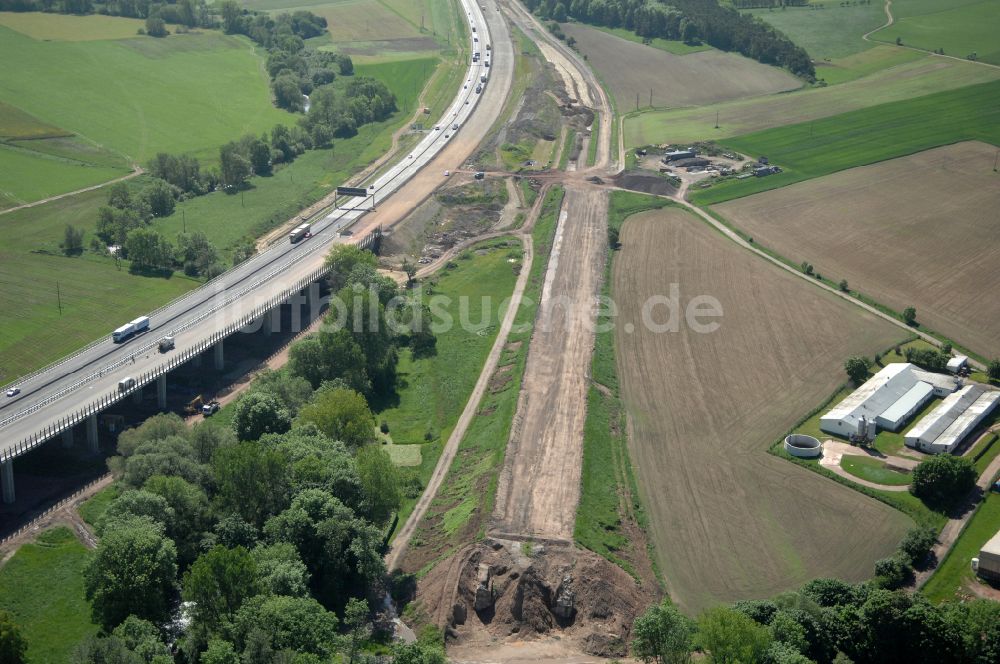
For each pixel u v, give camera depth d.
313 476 189.50
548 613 175.38
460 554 183.12
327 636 156.25
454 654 167.88
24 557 183.88
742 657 150.62
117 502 179.00
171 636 164.50
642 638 157.62
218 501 183.25
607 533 192.62
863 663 163.12
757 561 189.50
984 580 183.50
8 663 152.50
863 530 198.00
